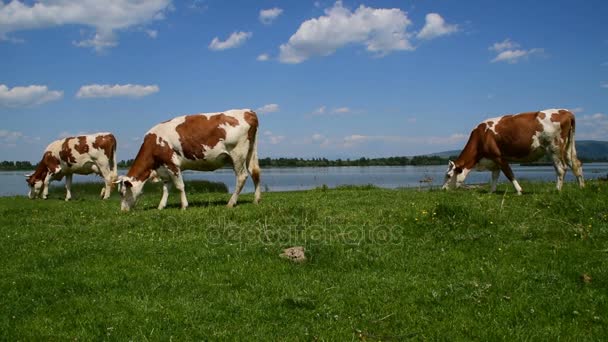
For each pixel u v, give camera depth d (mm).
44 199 21375
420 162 196750
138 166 14859
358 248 8766
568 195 11797
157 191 28172
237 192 14953
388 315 5953
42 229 11391
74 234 10625
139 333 5520
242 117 14836
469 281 6898
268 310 6191
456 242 9117
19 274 7609
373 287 6910
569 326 5445
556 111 15320
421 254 8445
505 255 8125
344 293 6711
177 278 7379
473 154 17156
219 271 7742
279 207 12570
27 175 22281
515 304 6070
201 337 5465
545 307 5977
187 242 9586
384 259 8164
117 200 19438
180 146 14633
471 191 17469
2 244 9703
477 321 5699
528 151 15781
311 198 17031
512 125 15875
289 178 73188
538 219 10266
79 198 22141
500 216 10445
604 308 5859
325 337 5383
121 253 8828
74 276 7441
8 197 22859
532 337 5195
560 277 6891
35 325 5734
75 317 5969
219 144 14625
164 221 11469
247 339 5375
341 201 15188
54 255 8648
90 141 21016
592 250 8047
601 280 6668
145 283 7160
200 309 6184
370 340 5332
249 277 7402
